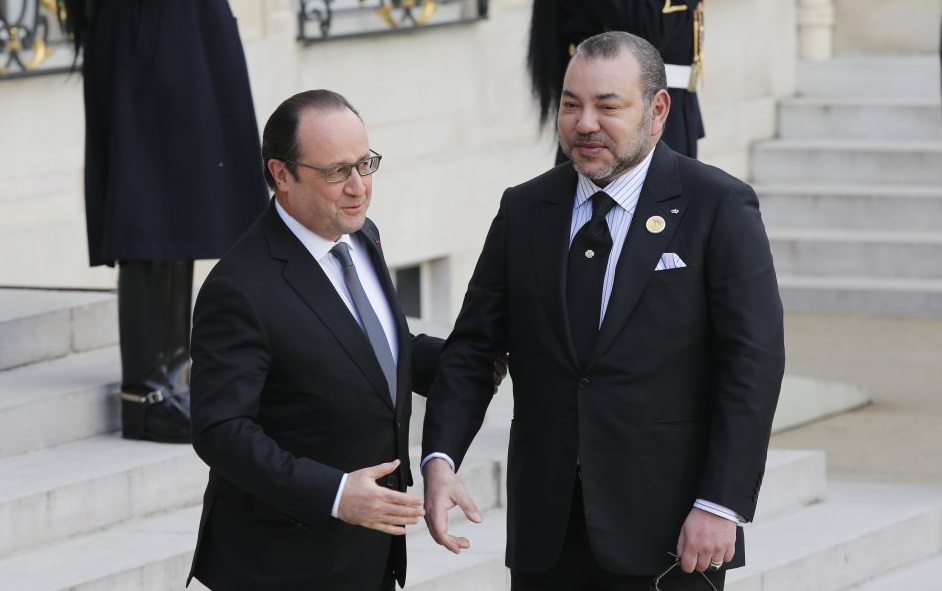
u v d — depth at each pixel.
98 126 13.48
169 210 13.20
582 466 9.41
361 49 23.00
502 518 14.20
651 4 14.02
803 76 32.88
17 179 18.39
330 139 8.77
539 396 9.66
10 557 11.95
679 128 14.63
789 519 15.62
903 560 15.66
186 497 13.34
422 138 24.11
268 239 9.03
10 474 12.62
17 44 18.22
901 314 27.45
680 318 9.38
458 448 9.67
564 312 9.53
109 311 15.71
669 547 9.41
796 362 24.05
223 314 8.84
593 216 9.60
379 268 9.51
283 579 9.04
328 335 8.98
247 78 13.47
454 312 24.98
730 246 9.34
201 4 13.22
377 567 9.30
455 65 24.64
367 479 8.58
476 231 25.23
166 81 13.10
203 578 9.35
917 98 31.91
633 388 9.41
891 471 18.23
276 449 8.67
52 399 13.45
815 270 28.48
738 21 30.94
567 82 9.41
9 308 15.12
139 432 13.61
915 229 28.88
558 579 9.81
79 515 12.48
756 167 30.94
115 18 13.23
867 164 30.17
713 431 9.32
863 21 34.53
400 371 9.38
